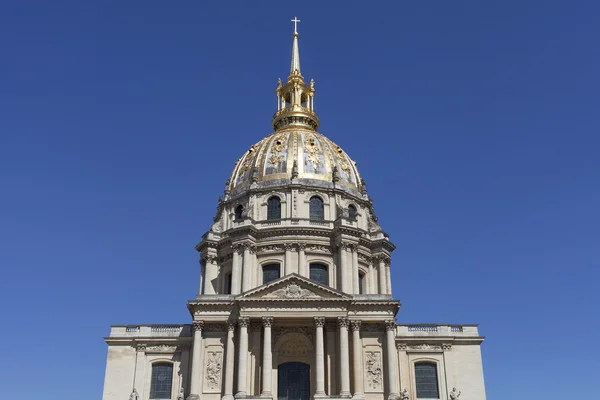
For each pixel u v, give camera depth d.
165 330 93.12
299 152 113.44
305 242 103.19
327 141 119.75
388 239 110.44
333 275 102.38
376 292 105.94
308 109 128.12
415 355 91.25
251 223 105.38
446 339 91.81
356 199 112.44
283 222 105.31
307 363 88.88
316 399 80.75
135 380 89.50
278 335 88.44
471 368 90.50
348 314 87.06
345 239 103.06
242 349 84.25
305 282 86.75
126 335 92.25
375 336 87.75
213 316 88.12
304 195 108.38
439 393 88.94
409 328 92.75
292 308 85.88
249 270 101.88
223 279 105.12
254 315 85.69
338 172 113.31
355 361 84.88
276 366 87.56
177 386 88.88
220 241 107.38
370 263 107.56
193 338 88.06
